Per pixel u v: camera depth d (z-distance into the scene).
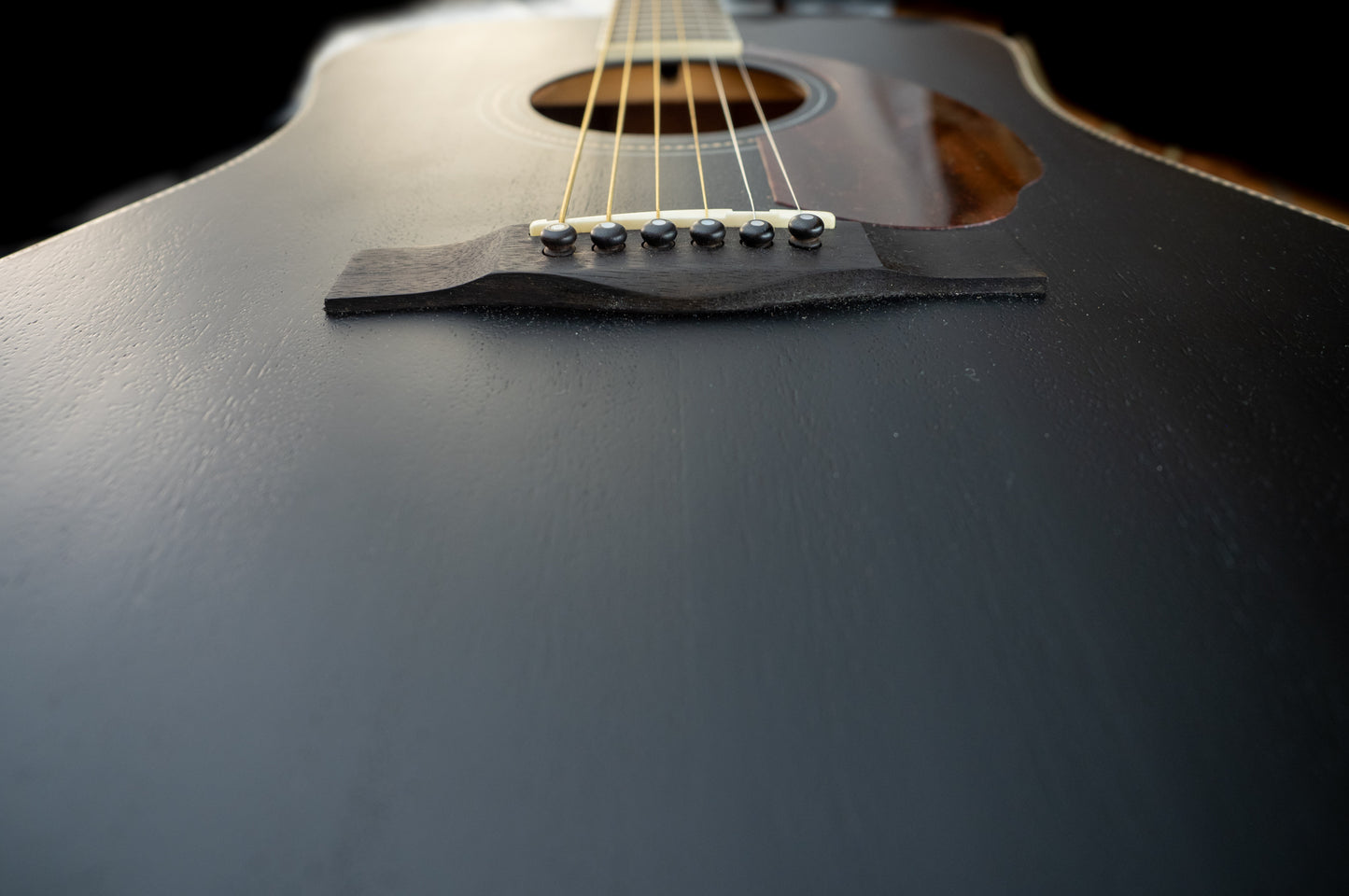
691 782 0.11
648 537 0.14
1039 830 0.10
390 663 0.12
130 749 0.12
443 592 0.13
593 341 0.18
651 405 0.16
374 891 0.10
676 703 0.12
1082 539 0.14
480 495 0.14
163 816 0.11
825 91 0.31
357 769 0.11
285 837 0.11
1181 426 0.16
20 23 0.44
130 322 0.18
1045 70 0.53
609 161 0.25
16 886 0.10
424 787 0.11
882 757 0.11
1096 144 0.27
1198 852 0.10
